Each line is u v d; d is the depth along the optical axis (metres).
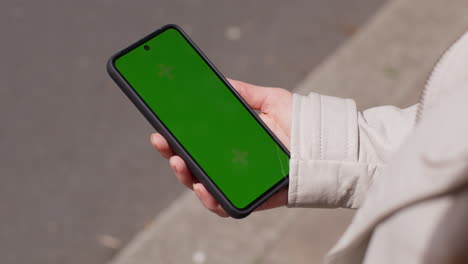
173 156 1.33
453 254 0.73
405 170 0.77
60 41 3.50
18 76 3.33
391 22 3.52
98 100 3.17
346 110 1.29
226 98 1.36
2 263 2.63
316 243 2.50
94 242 2.66
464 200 0.73
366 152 1.25
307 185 1.26
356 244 0.88
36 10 3.67
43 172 2.89
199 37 3.50
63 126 3.07
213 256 2.50
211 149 1.31
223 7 3.65
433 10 3.57
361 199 1.26
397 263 0.77
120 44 3.48
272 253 2.49
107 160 2.92
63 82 3.28
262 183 1.29
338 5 3.67
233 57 3.41
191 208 2.65
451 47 0.89
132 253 2.56
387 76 3.22
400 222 0.77
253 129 1.33
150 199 2.78
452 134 0.73
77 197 2.80
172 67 1.38
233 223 2.59
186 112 1.34
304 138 1.26
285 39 3.49
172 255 2.52
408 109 1.29
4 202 2.79
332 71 3.26
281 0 3.69
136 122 3.06
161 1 3.69
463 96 0.75
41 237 2.68
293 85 3.28
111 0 3.70
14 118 3.12
